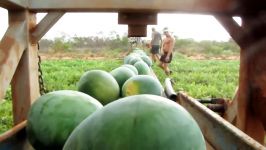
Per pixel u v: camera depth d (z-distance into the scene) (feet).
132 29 10.18
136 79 11.80
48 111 5.63
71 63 84.17
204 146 3.92
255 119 9.87
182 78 49.78
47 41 189.98
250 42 9.46
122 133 3.55
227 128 6.37
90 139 3.64
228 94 36.96
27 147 7.11
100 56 129.39
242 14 9.37
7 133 6.06
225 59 133.18
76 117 5.55
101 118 3.72
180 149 3.61
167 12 9.69
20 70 9.52
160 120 3.64
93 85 10.17
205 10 9.31
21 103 9.64
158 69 55.16
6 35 9.00
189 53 166.30
